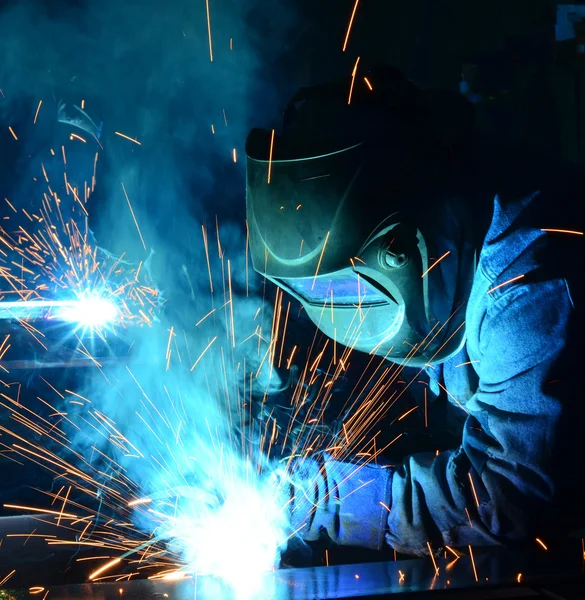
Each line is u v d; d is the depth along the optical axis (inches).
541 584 67.2
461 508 75.8
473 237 76.2
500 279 75.1
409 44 185.3
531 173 79.9
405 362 79.5
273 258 70.8
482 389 77.7
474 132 85.7
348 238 68.5
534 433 72.6
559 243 75.0
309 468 81.0
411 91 75.8
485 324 76.7
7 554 86.2
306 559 82.4
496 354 75.0
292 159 69.3
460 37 186.7
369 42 181.3
